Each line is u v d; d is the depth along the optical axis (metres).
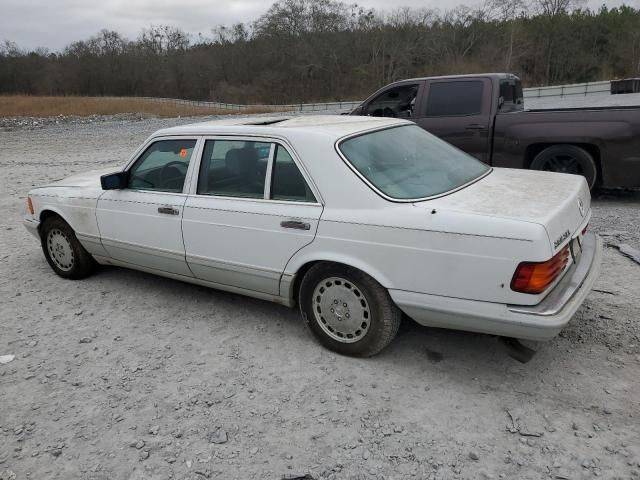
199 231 4.29
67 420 3.36
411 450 2.96
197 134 4.40
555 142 7.32
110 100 58.97
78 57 93.81
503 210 3.24
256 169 4.02
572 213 3.45
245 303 4.84
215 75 84.94
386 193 3.52
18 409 3.49
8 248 6.87
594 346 3.81
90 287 5.41
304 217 3.71
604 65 59.59
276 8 78.31
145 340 4.29
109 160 15.11
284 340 4.16
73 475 2.92
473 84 8.00
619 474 2.72
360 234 3.49
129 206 4.76
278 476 2.83
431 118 8.23
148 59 92.81
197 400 3.48
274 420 3.26
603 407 3.20
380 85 69.12
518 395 3.36
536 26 63.28
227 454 3.01
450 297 3.26
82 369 3.91
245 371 3.78
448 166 4.11
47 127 33.66
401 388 3.49
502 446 2.95
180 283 5.39
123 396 3.56
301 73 75.44
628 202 7.67
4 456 3.08
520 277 3.03
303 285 3.87
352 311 3.71
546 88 37.09
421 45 69.12
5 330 4.58
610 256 5.46
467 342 3.98
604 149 7.03
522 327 3.08
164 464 2.96
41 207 5.54
